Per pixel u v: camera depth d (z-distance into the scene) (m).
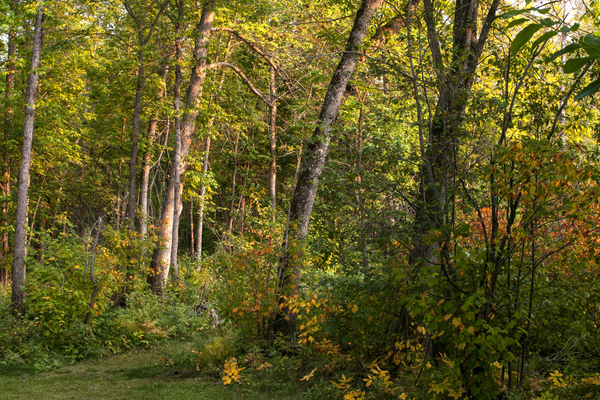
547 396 4.69
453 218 5.31
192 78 15.59
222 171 25.62
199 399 6.29
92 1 14.57
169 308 12.49
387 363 6.48
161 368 8.27
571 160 4.16
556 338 5.54
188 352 8.70
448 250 4.99
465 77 5.96
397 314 6.41
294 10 16.33
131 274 13.43
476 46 6.14
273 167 20.33
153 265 14.65
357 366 6.70
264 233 11.55
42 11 11.20
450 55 6.20
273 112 18.39
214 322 11.98
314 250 7.53
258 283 7.70
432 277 4.77
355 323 6.87
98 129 22.69
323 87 14.28
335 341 7.61
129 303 12.02
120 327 10.46
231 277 8.08
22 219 10.55
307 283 8.21
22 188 10.59
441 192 5.70
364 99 12.01
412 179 6.60
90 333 9.59
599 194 4.09
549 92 5.57
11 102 16.36
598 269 5.16
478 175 5.31
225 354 7.85
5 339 8.67
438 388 4.73
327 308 7.47
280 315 8.27
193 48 15.52
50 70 15.23
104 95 17.95
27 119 10.84
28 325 9.46
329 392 6.14
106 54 16.98
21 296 10.34
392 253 6.76
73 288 9.73
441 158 5.76
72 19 13.75
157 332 10.73
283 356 7.65
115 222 16.61
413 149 6.76
